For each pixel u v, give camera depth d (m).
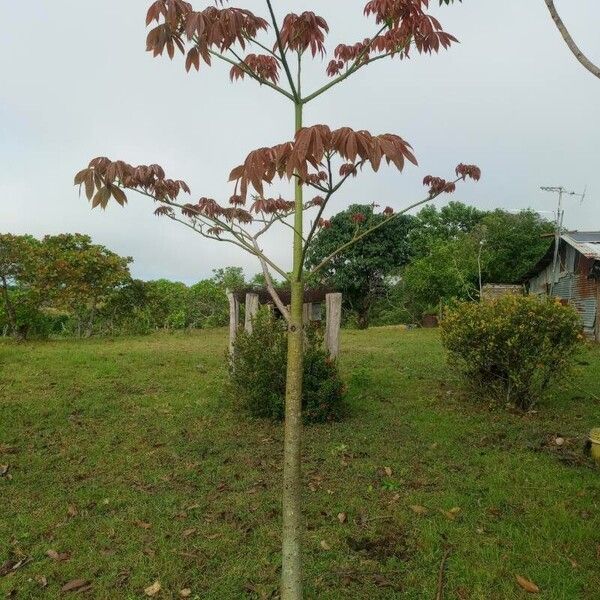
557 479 4.43
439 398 7.37
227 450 5.25
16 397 7.50
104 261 18.19
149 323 22.44
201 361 10.98
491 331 6.53
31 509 3.98
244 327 7.71
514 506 3.95
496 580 3.03
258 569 3.15
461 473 4.61
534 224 27.38
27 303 16.42
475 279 25.41
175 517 3.83
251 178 1.67
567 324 6.43
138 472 4.70
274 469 4.74
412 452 5.12
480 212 34.03
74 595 2.93
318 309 8.73
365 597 2.89
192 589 2.99
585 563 3.18
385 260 28.94
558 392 7.65
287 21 2.30
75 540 3.50
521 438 5.55
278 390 6.40
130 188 2.18
